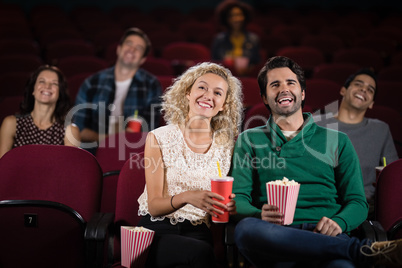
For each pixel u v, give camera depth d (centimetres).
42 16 759
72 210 209
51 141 272
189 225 205
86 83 351
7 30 641
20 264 212
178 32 729
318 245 183
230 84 218
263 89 219
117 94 350
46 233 211
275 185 188
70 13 820
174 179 208
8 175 213
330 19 827
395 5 905
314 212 206
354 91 268
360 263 181
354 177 211
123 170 216
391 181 213
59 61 482
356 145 267
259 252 188
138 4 891
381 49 626
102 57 633
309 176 211
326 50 645
